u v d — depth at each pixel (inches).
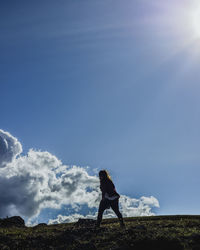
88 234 525.3
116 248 425.4
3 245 477.1
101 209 569.0
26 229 694.5
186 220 688.4
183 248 413.7
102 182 574.6
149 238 433.1
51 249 456.1
